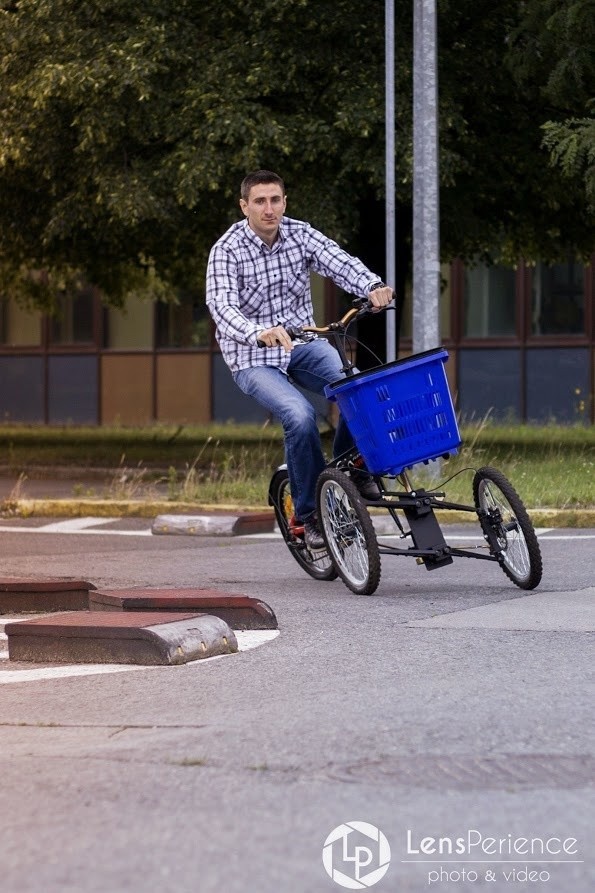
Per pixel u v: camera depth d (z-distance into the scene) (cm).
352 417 994
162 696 698
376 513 1586
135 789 526
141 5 2212
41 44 2241
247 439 3425
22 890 416
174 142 2212
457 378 3984
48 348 4481
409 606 974
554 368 3900
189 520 1522
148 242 2512
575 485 1753
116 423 4269
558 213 2625
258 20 2164
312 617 935
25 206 2456
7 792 528
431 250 1809
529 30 2170
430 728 609
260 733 609
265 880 419
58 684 738
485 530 1050
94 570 1220
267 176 1054
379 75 2167
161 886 416
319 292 4088
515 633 852
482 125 2394
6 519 1731
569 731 601
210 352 4291
